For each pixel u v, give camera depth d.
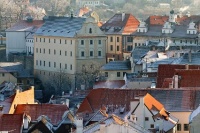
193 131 154.12
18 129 175.50
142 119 171.38
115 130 146.88
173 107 185.62
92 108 191.50
